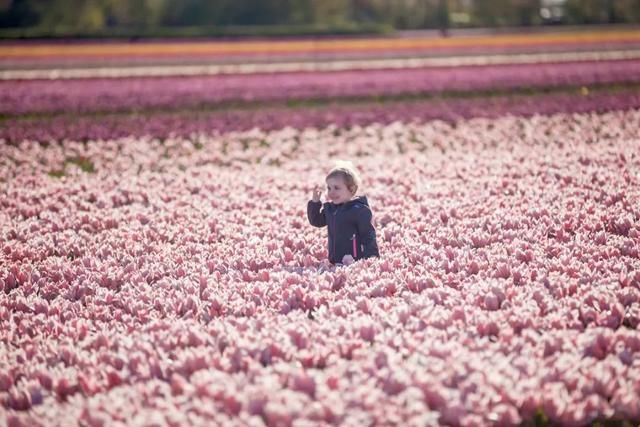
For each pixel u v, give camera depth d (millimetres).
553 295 8172
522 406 5910
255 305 8156
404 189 13922
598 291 7949
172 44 53562
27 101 29766
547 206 11930
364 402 5773
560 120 22859
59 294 9094
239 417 5695
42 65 42906
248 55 46844
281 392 5938
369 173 15773
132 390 6266
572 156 16453
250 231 11477
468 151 18844
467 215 11820
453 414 5695
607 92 29141
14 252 10711
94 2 87125
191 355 6676
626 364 6590
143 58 45844
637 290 7996
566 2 86062
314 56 45938
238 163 18078
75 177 16859
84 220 12711
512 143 19469
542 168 15164
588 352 6809
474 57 43906
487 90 31297
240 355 6676
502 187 13773
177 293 8516
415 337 6957
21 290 9078
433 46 50219
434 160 17422
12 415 5852
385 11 88750
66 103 29203
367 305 7844
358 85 32031
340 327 7297
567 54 44250
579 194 12820
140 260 10281
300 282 8805
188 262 9945
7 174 17500
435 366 6293
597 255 9375
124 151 20031
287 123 24062
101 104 28875
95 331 7824
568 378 6199
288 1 87000
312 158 18797
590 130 20766
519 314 7418
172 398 6016
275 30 59000
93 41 55812
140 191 14883
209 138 21984
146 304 8391
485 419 5773
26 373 6680
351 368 6355
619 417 5953
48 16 85875
